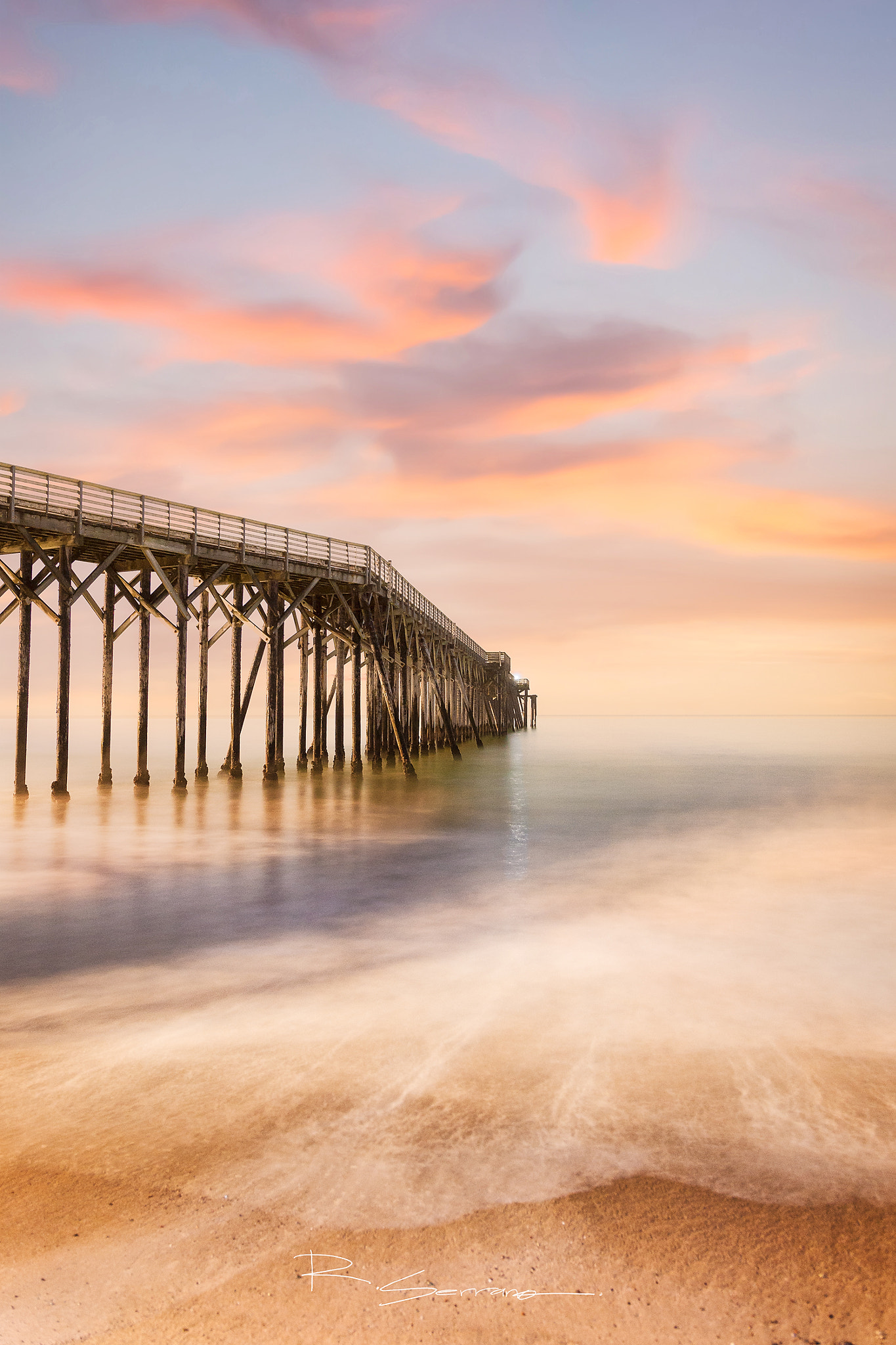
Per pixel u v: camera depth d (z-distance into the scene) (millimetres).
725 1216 3760
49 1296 3260
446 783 27109
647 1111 4766
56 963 7809
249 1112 4750
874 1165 4188
